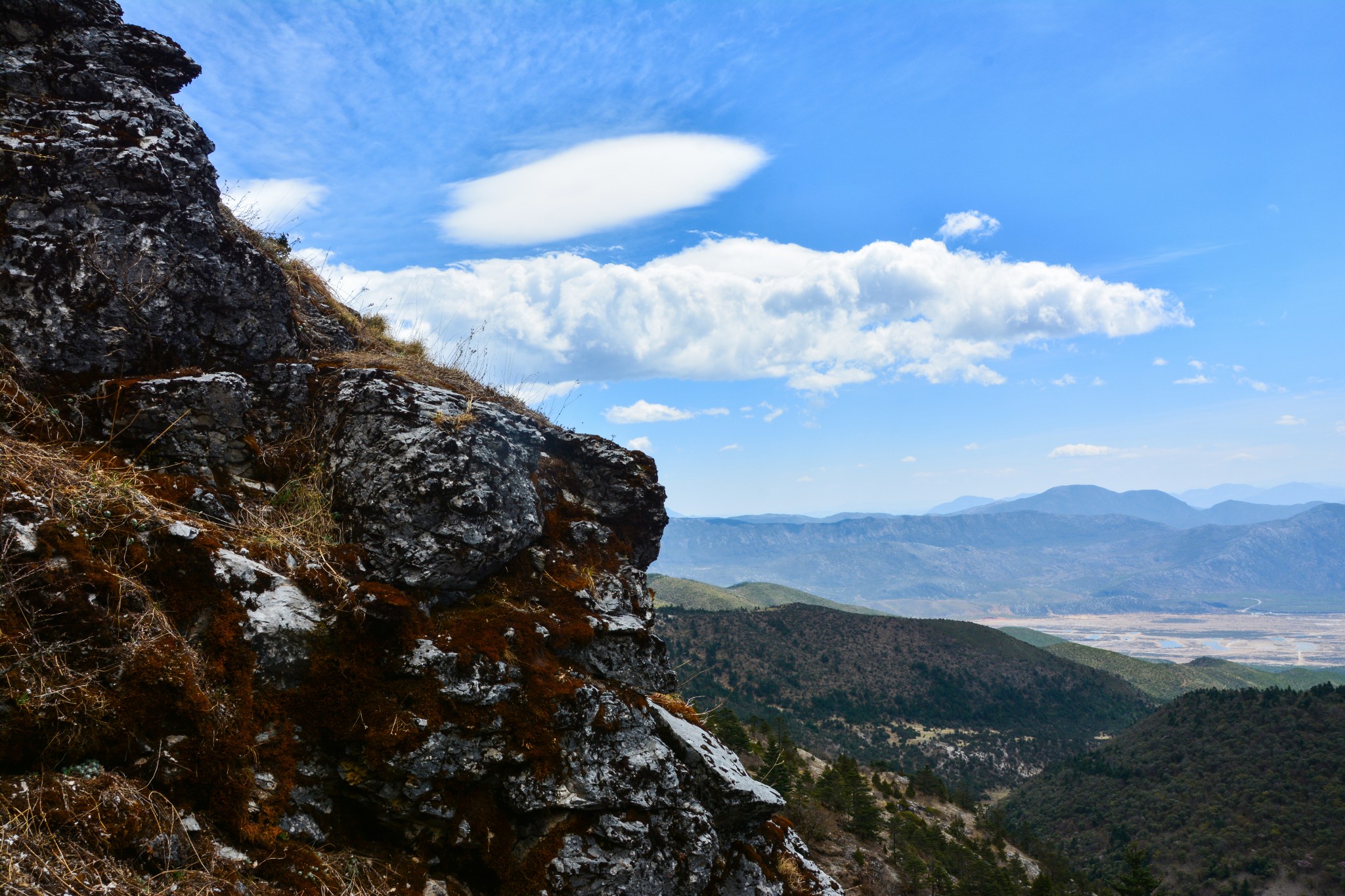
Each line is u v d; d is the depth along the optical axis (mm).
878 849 53969
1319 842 104812
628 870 5379
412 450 5730
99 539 4328
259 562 5031
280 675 4738
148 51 6336
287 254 8930
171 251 5914
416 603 5465
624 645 7168
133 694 4051
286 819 4488
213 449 5758
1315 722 132625
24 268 5281
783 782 46281
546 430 8344
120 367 5617
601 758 5699
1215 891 102688
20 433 4887
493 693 5262
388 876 4727
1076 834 129625
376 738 4766
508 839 5168
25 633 3783
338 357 7344
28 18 5910
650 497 8609
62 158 5523
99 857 3486
